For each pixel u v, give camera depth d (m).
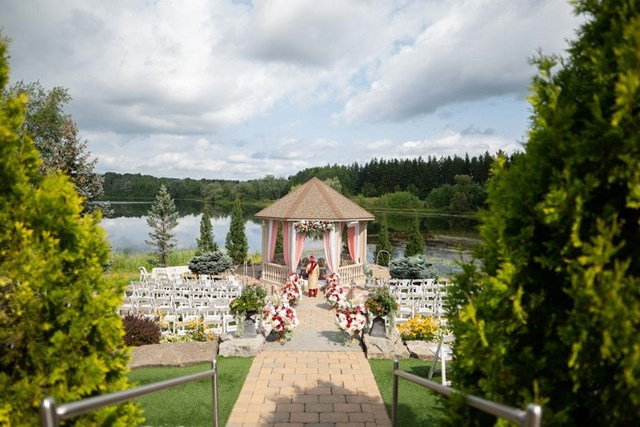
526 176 2.66
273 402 6.35
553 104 2.60
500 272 2.63
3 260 2.85
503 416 2.02
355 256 20.59
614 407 2.30
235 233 25.88
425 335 10.02
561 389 2.56
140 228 53.88
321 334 10.59
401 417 5.80
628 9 2.42
